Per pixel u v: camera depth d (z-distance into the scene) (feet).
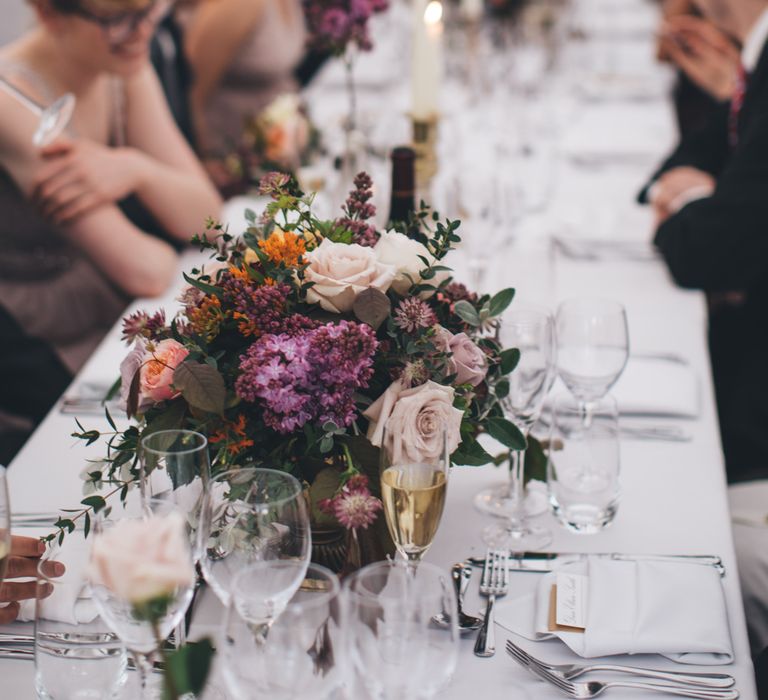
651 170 10.47
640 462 5.24
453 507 4.83
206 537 3.34
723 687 3.58
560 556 4.37
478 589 4.18
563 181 10.09
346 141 7.89
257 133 9.18
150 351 3.77
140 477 3.45
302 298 3.82
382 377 3.88
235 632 2.84
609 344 4.94
